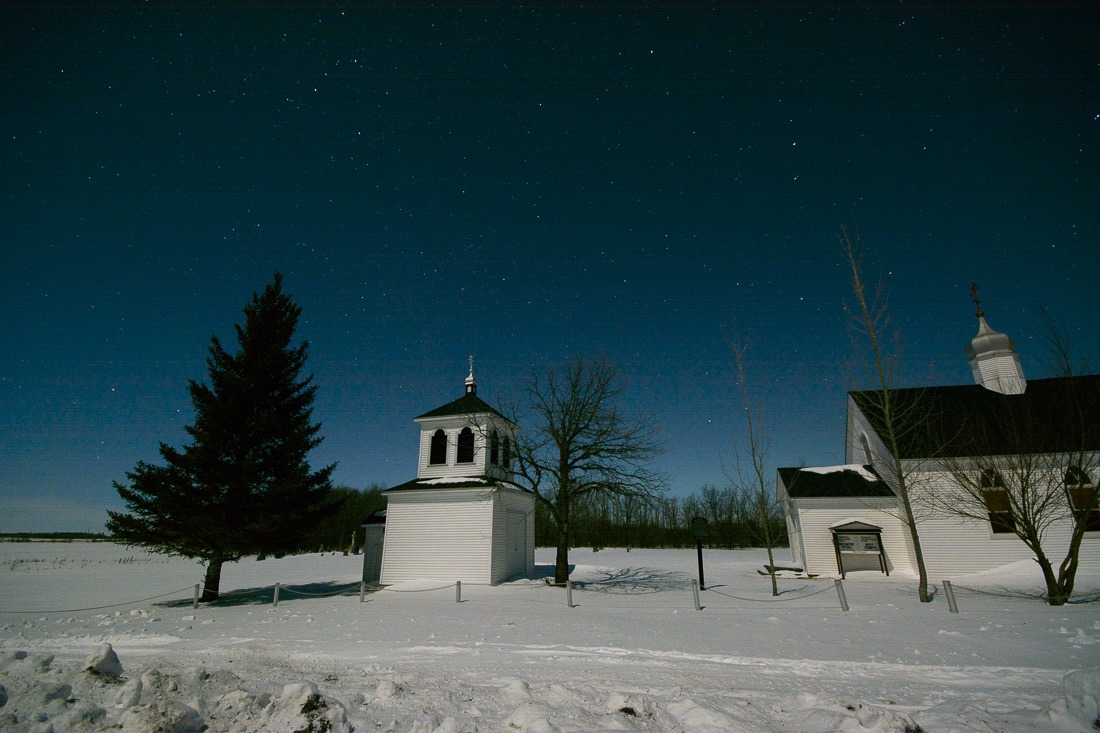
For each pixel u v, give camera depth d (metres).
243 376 26.23
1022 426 24.09
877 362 21.94
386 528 27.50
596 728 6.29
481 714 6.92
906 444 27.78
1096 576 23.56
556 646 12.46
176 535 23.41
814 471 33.38
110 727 6.16
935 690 8.53
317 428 27.23
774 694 8.20
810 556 29.86
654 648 12.12
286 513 25.17
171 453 23.92
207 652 12.38
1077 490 24.03
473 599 21.45
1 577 38.78
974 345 33.19
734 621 15.66
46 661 9.03
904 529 28.52
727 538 72.06
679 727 6.46
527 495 31.56
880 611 16.95
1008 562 25.64
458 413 29.97
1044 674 9.48
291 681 8.91
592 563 42.50
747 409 25.06
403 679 9.05
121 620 17.72
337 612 18.66
